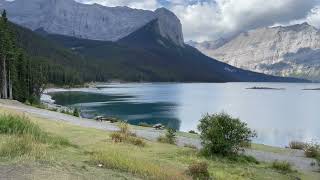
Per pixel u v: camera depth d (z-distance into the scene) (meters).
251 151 35.03
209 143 28.31
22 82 96.56
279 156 33.41
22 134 22.14
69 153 19.08
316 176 25.62
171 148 29.25
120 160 18.28
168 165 21.70
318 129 76.12
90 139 29.12
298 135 67.75
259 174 23.66
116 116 91.00
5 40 85.81
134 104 127.38
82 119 54.41
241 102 154.50
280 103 152.62
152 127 55.16
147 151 26.58
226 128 28.25
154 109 112.06
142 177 16.36
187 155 26.70
